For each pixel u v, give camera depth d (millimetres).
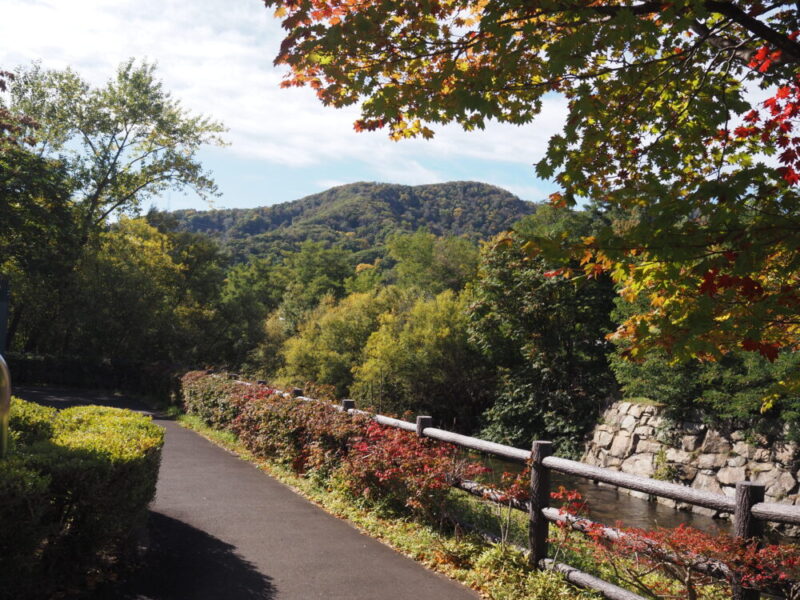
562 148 5070
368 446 7484
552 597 4578
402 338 32062
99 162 33438
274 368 45812
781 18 5094
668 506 17531
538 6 4418
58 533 4273
